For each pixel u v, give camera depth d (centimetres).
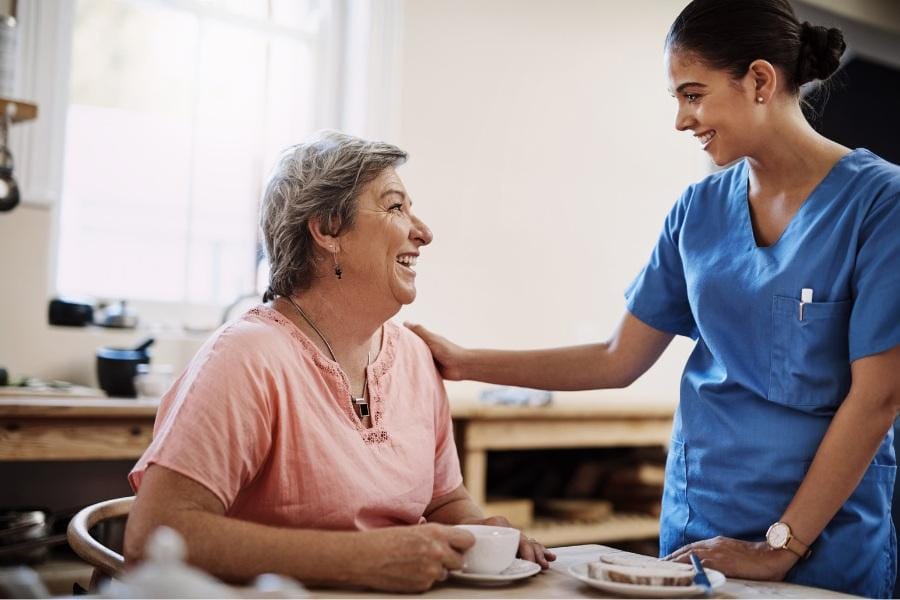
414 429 141
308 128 319
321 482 124
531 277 336
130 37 287
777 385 136
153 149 291
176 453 112
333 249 135
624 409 286
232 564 105
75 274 277
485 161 326
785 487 135
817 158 137
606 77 354
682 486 148
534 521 286
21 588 90
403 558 104
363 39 307
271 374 123
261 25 310
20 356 249
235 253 306
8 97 231
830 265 133
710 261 146
